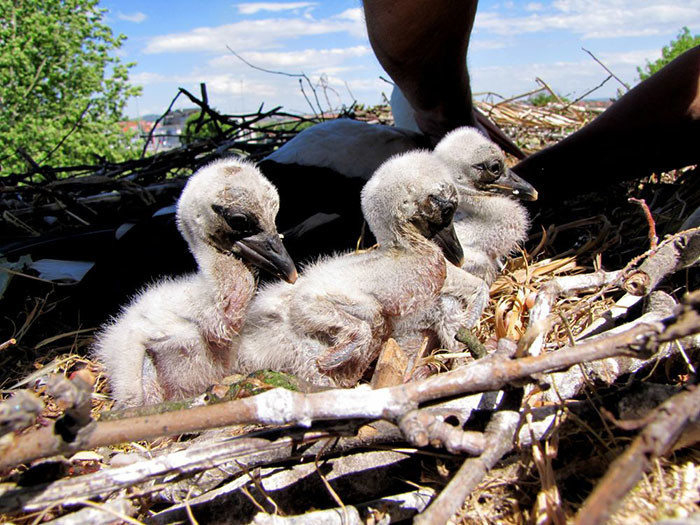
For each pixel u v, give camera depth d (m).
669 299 0.31
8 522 0.23
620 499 0.16
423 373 0.35
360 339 0.34
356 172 0.48
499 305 0.40
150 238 0.45
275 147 0.72
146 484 0.26
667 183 0.54
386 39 0.41
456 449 0.21
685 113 0.42
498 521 0.23
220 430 0.30
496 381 0.20
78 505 0.23
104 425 0.21
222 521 0.25
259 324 0.37
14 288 0.48
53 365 0.38
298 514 0.25
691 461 0.24
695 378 0.23
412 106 0.51
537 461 0.23
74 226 0.56
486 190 0.44
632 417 0.24
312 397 0.21
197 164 0.70
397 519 0.24
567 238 0.51
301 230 0.47
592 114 0.81
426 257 0.36
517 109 0.86
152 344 0.35
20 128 2.79
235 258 0.35
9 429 0.19
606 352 0.19
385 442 0.25
